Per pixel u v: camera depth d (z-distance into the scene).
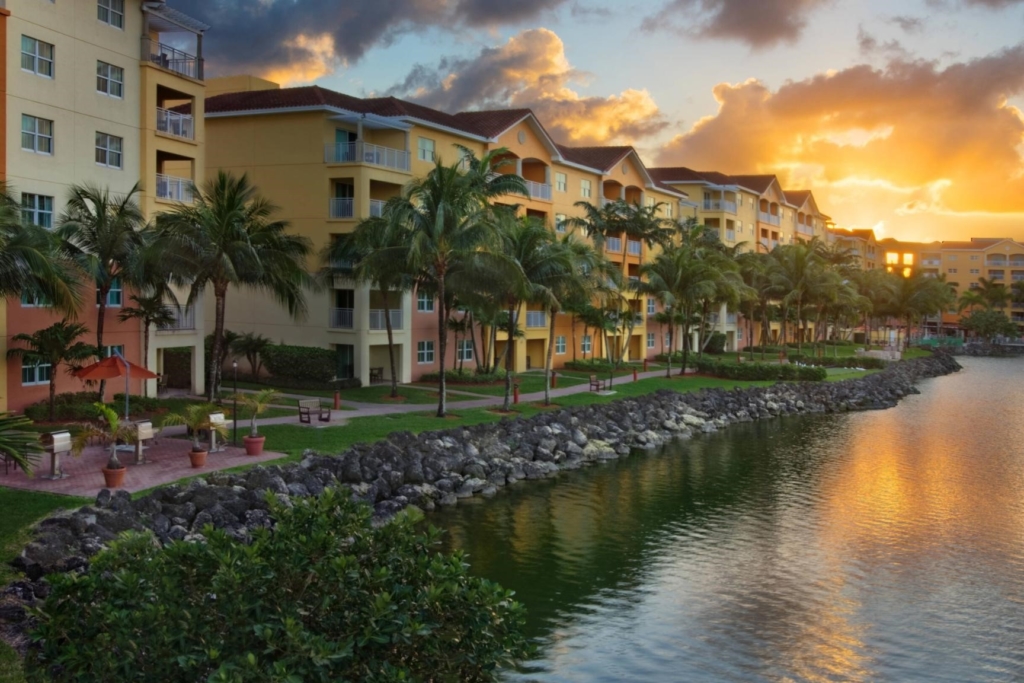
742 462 39.53
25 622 14.64
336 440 32.47
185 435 31.89
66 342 31.86
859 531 27.64
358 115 48.75
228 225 34.34
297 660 10.84
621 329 72.06
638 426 45.94
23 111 34.16
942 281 146.50
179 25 42.81
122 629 11.00
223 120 51.50
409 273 41.31
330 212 49.31
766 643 18.67
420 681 12.03
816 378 69.25
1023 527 28.41
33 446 15.81
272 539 12.69
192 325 42.75
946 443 45.62
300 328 50.78
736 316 100.56
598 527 27.62
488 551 24.84
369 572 12.35
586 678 16.81
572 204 68.88
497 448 35.91
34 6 34.47
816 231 137.38
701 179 97.38
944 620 20.17
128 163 39.69
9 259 21.11
